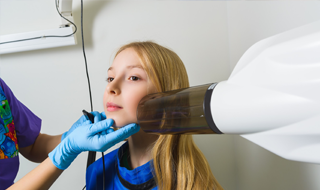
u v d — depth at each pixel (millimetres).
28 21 1204
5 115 845
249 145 1131
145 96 607
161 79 691
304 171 815
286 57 319
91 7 1205
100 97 1213
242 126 367
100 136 625
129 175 686
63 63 1206
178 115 490
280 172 932
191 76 1236
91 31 1206
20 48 1154
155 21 1220
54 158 665
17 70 1201
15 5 1199
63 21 1157
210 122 418
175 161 707
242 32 1132
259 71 352
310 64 295
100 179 790
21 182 662
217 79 1255
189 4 1231
